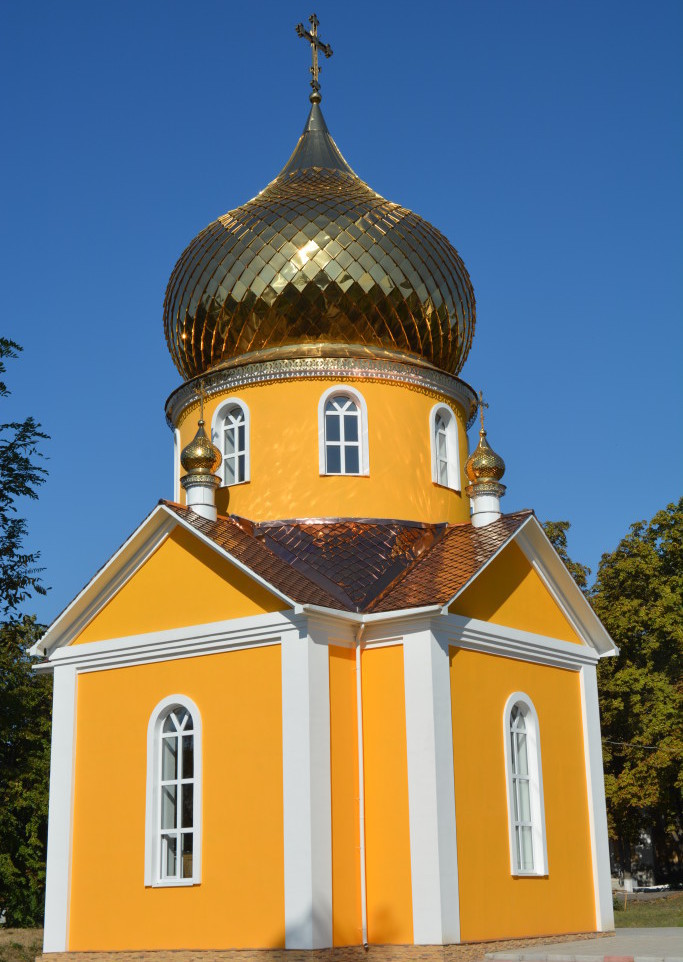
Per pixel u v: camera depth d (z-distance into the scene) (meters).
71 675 22.19
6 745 46.00
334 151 28.17
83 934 20.67
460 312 26.45
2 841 45.62
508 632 21.88
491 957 18.12
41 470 27.39
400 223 25.58
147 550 21.83
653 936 22.31
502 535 22.16
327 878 18.50
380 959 18.62
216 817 19.59
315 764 18.81
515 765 21.70
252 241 25.03
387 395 24.61
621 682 44.56
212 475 23.08
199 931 19.27
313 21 29.83
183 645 20.77
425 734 19.28
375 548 22.62
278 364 24.33
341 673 19.89
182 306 25.97
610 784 43.19
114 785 21.11
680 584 46.09
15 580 27.38
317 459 23.89
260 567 20.41
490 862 19.94
